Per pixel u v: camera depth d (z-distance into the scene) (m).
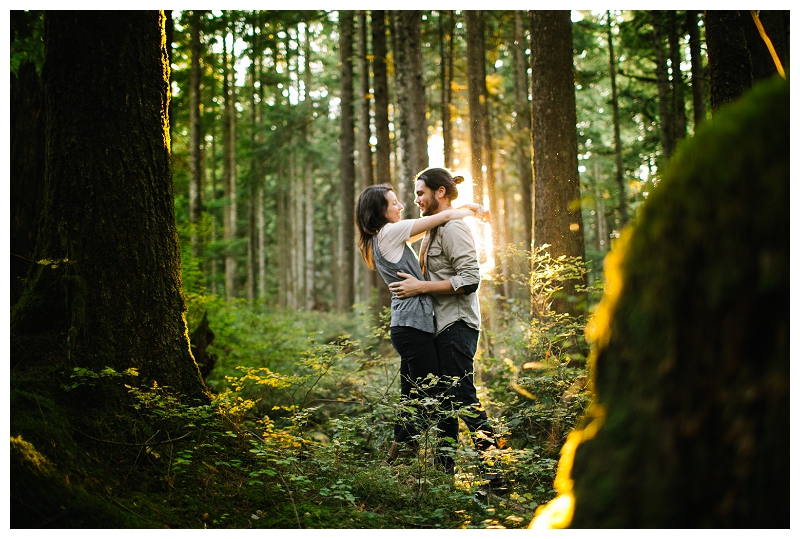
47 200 2.98
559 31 5.36
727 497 0.93
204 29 13.28
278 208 29.31
